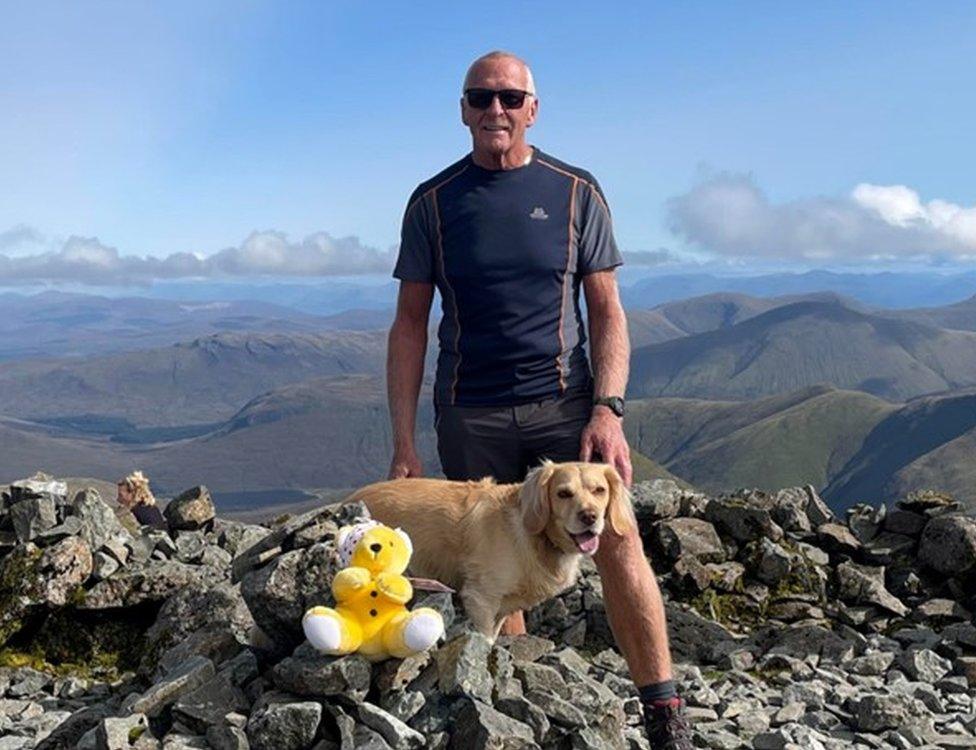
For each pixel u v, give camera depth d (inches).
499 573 92.8
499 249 95.3
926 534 162.2
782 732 104.3
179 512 176.9
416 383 103.7
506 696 76.6
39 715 112.6
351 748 69.6
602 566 88.7
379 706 74.7
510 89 93.8
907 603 156.1
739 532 164.6
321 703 72.7
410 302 102.8
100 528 143.3
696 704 117.9
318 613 71.8
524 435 98.0
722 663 137.2
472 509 95.0
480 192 96.4
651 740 84.6
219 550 158.9
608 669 132.1
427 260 100.1
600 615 144.7
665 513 166.7
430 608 75.5
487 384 98.0
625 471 93.7
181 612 116.7
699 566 156.9
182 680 76.5
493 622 95.5
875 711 111.7
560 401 97.8
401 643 72.0
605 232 99.0
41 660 128.7
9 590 130.9
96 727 76.0
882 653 135.8
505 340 96.7
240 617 112.0
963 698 123.0
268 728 70.6
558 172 97.8
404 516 96.9
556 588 93.8
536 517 90.5
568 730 77.3
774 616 153.1
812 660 135.8
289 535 88.0
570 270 97.0
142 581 133.1
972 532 157.5
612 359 96.8
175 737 72.2
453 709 73.7
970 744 107.4
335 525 88.3
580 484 88.0
